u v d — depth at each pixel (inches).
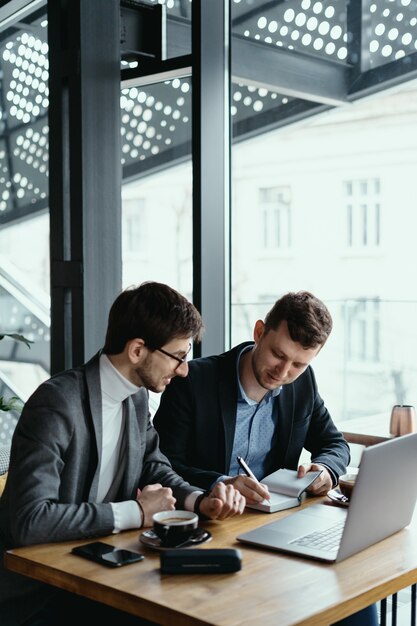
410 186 186.2
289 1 134.2
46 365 174.4
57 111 124.6
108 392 74.0
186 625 52.4
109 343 73.4
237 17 133.8
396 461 65.9
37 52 162.9
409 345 158.4
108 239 124.4
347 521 62.0
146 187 222.1
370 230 196.7
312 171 222.2
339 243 212.1
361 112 211.2
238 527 72.1
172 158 136.5
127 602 56.0
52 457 69.1
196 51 113.7
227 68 117.7
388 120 207.2
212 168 115.6
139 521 69.7
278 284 229.8
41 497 67.1
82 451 72.3
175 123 135.6
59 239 125.5
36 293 175.3
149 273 223.8
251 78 135.9
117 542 66.7
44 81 162.2
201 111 114.0
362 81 133.4
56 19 123.1
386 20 131.0
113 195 124.8
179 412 87.8
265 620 51.7
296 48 135.1
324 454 89.9
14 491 68.0
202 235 114.8
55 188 125.6
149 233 224.4
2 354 179.6
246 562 62.6
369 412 162.9
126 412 76.9
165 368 72.5
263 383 86.0
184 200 226.1
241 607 53.7
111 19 122.4
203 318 115.3
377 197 197.5
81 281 121.6
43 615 72.4
